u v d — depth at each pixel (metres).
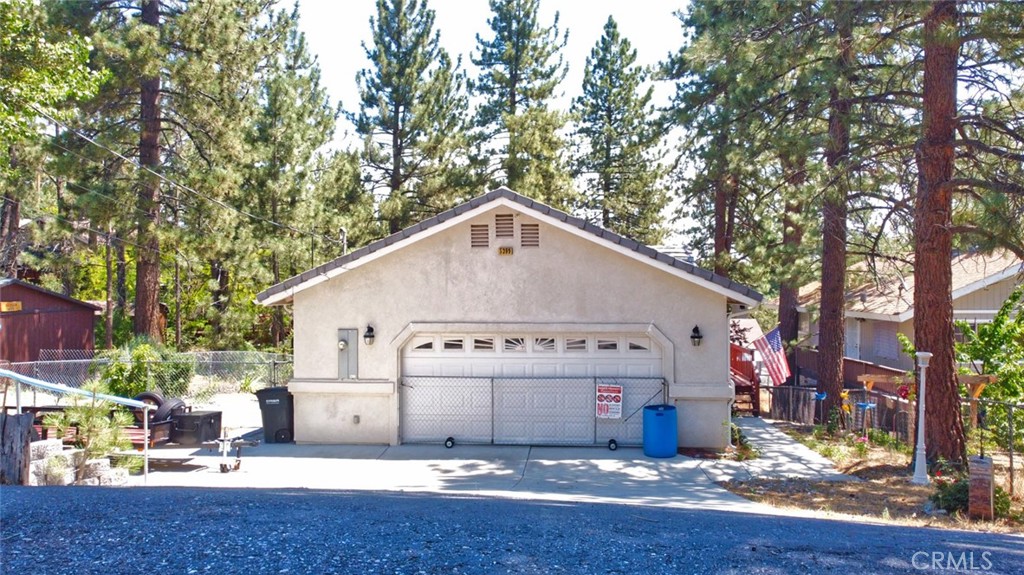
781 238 25.08
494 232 14.78
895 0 12.47
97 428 10.41
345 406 15.02
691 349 14.52
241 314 32.69
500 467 13.14
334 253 31.94
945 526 9.05
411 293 14.90
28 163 24.25
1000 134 14.09
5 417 8.68
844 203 15.73
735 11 16.53
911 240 16.33
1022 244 12.02
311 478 12.22
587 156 38.81
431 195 33.22
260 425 16.98
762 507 10.27
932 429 13.49
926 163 13.39
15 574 4.72
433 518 6.59
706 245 30.97
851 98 14.69
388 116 33.06
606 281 14.61
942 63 13.12
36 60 17.67
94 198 22.08
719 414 14.56
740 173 21.25
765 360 23.67
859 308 25.59
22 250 35.97
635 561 5.37
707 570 5.22
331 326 15.02
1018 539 7.48
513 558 5.33
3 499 6.83
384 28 32.94
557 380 14.85
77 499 6.94
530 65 37.03
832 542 6.34
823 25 14.59
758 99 17.62
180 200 24.70
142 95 24.20
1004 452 15.05
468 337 15.05
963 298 23.33
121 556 5.10
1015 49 12.33
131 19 22.19
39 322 27.67
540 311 14.71
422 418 15.05
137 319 25.06
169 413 13.68
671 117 23.64
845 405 18.66
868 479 12.57
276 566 4.96
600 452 14.34
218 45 23.48
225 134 24.20
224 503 7.02
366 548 5.43
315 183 31.94
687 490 11.66
